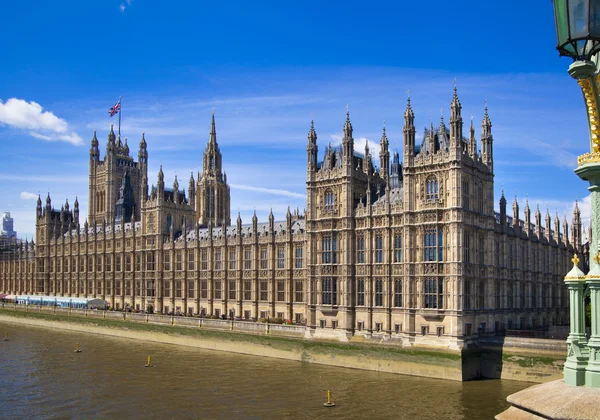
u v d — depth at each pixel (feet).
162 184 553.64
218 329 405.18
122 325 481.46
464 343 291.79
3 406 248.93
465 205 306.35
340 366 331.16
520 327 360.89
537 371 276.41
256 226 458.09
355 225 349.00
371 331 334.44
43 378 304.30
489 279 321.32
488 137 334.03
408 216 316.60
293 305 424.46
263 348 374.43
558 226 456.45
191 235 542.57
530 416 42.16
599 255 44.62
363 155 399.85
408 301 311.88
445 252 302.86
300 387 277.03
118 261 599.16
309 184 369.09
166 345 427.33
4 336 485.56
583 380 44.11
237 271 469.98
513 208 379.35
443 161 306.35
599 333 43.65
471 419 219.20
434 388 269.23
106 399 259.60
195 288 507.30
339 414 229.86
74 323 534.37
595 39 41.55
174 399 258.16
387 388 270.87
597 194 46.21
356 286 345.10
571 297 46.85
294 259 426.92
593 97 45.27
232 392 269.44
